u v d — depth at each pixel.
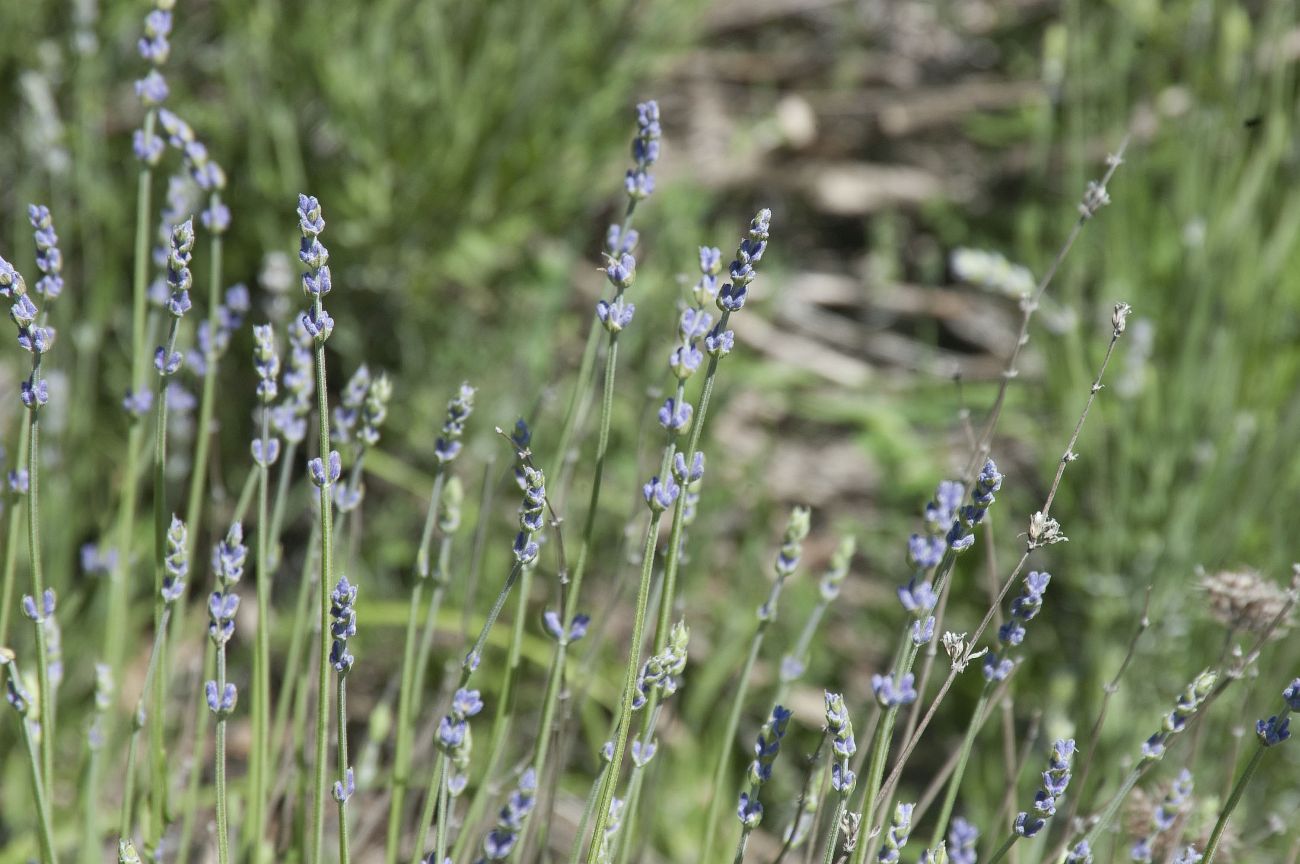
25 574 3.27
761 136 5.69
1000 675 1.78
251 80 4.36
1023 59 6.07
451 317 4.55
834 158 5.79
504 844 1.77
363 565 4.13
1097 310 4.17
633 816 1.91
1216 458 3.64
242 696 3.74
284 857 2.24
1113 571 3.65
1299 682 1.55
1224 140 4.17
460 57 4.54
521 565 1.67
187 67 4.64
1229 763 2.20
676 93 5.93
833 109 5.90
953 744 3.73
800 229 5.67
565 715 2.02
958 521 1.63
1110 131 4.36
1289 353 4.02
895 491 4.53
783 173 5.71
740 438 4.85
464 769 1.76
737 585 4.11
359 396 2.15
